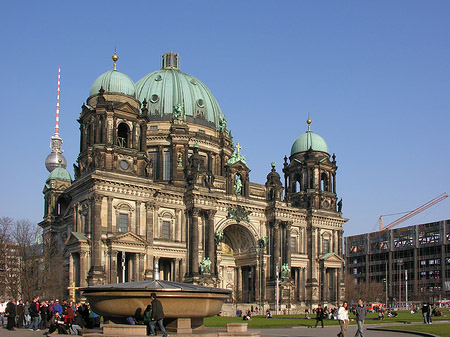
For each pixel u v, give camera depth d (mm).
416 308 132250
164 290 45562
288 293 123188
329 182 142375
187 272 112250
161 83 139500
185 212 115000
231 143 143750
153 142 131500
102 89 105938
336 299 134125
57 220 127438
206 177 119000
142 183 105625
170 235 112250
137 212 105125
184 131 132375
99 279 96438
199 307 47156
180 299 46188
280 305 121375
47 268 112812
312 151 142375
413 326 66438
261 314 116938
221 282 128375
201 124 138125
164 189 112312
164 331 42500
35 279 112438
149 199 107062
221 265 129375
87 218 103250
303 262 132375
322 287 131625
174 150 130375
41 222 130750
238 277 131250
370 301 193000
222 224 120250
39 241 144125
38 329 58938
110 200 101875
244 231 127438
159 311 42531
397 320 84438
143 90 138875
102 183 101375
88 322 53281
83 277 98125
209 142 136625
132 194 105000
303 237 134000
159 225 111125
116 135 106062
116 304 46656
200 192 114188
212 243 114875
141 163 108062
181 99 137375
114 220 102250
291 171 143750
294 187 143000
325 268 132500
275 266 124875
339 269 136500
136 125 109312
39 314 59531
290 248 128250
